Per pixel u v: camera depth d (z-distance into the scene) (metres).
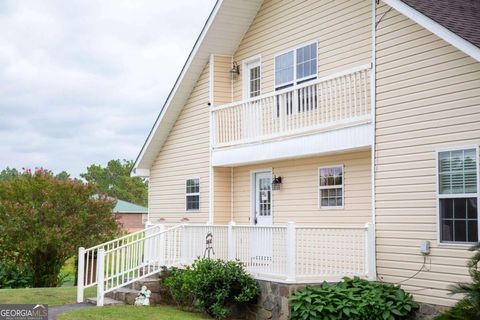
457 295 11.09
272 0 17.30
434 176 11.70
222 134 17.89
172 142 20.50
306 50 15.89
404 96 12.38
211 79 18.47
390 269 12.45
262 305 13.09
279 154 15.44
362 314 11.52
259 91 17.73
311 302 11.70
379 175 12.80
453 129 11.40
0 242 21.94
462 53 11.32
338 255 12.79
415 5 12.11
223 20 17.72
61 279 23.22
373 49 13.16
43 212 21.94
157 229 17.03
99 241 22.53
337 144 13.78
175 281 14.56
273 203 16.95
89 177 79.56
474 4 13.68
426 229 11.80
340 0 14.84
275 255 12.96
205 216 18.47
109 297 15.34
